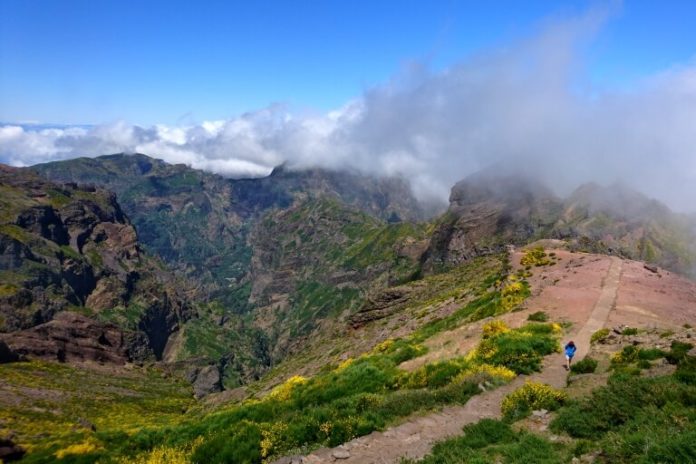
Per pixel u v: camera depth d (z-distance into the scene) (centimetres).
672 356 2252
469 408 2131
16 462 2486
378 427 2005
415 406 2181
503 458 1538
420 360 3481
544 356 2884
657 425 1498
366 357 3984
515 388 2353
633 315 3862
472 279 9288
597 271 5806
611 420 1666
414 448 1788
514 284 5297
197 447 2111
